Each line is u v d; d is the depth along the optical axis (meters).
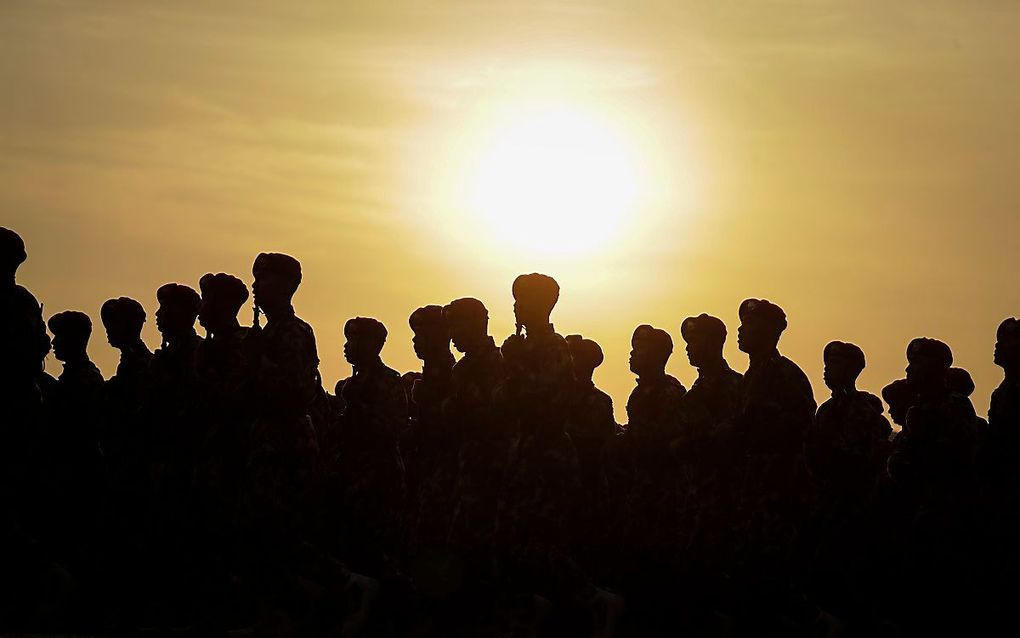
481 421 24.33
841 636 25.94
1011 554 25.06
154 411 26.88
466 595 24.14
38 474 27.28
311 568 24.33
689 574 26.94
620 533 27.59
